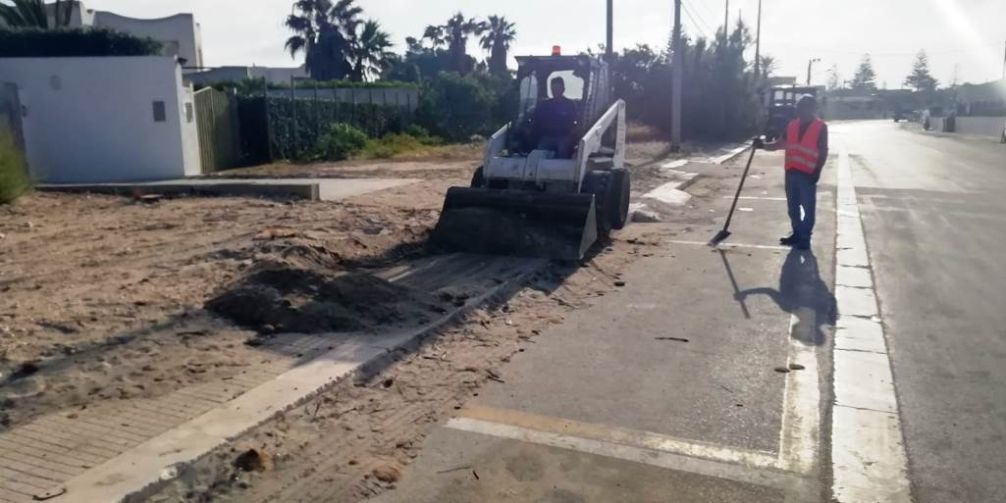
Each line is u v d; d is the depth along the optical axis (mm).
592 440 4586
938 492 3998
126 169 18875
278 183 14758
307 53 48188
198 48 39719
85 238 10258
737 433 4680
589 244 9477
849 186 17406
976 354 6055
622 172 11289
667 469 4246
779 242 10617
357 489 4004
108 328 6184
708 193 16672
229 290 6898
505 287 7844
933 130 59281
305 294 6723
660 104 41562
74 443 4258
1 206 12898
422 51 69125
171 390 5004
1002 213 13281
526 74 11469
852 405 5082
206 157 21125
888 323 6879
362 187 16016
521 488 4051
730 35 41875
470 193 9969
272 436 4488
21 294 7270
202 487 3963
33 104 18375
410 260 9125
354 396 5141
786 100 38844
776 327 6762
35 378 5152
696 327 6777
